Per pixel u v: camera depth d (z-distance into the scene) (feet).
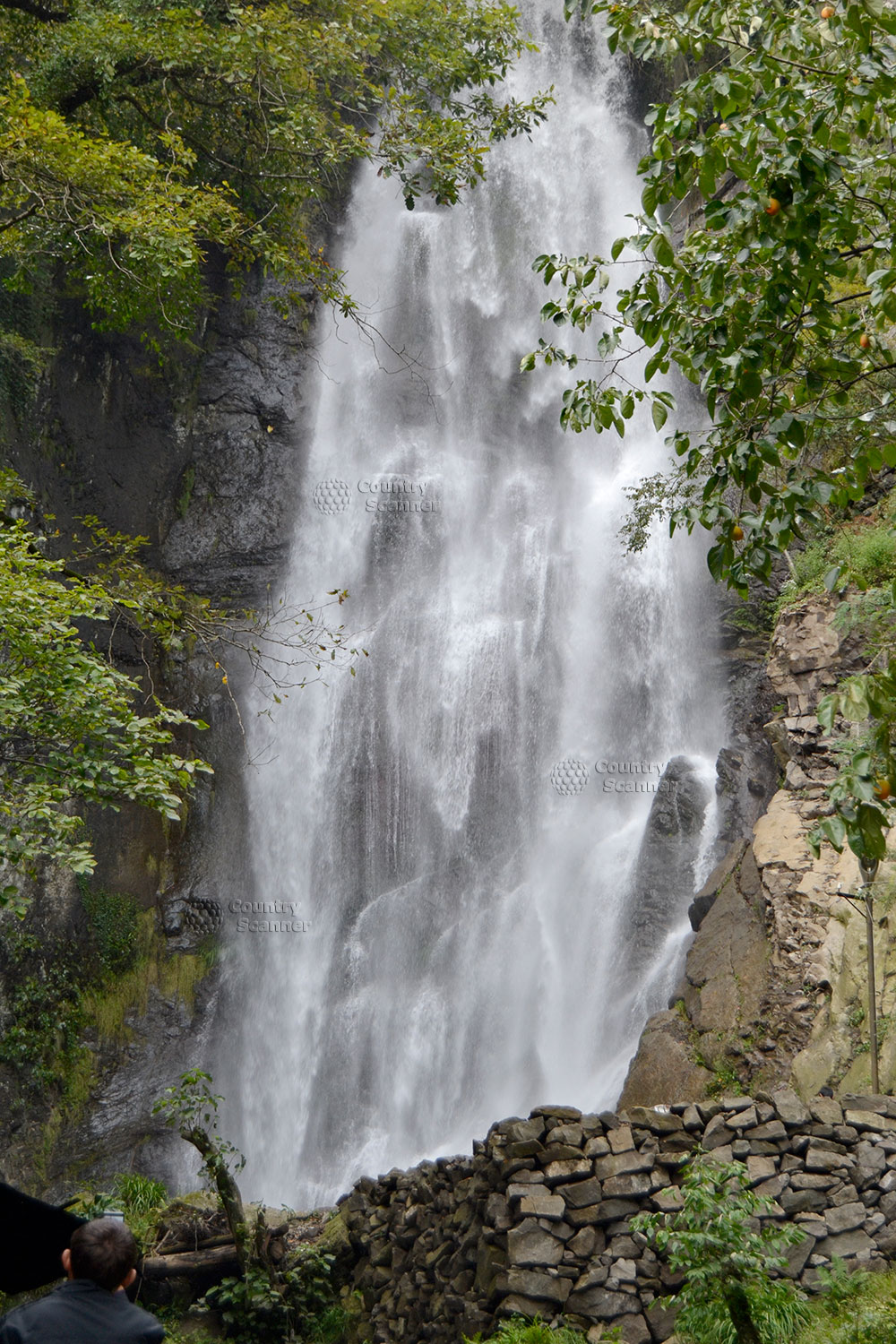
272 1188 63.82
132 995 65.77
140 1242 36.37
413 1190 34.40
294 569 78.28
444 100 55.88
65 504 69.41
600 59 94.89
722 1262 20.84
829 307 16.49
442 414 86.89
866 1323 21.53
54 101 53.01
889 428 17.11
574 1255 26.12
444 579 80.94
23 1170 58.54
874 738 13.42
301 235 52.03
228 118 55.31
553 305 19.94
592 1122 28.12
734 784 55.72
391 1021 66.28
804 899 38.01
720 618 66.74
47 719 29.37
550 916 64.54
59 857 28.04
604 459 83.15
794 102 15.83
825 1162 26.27
